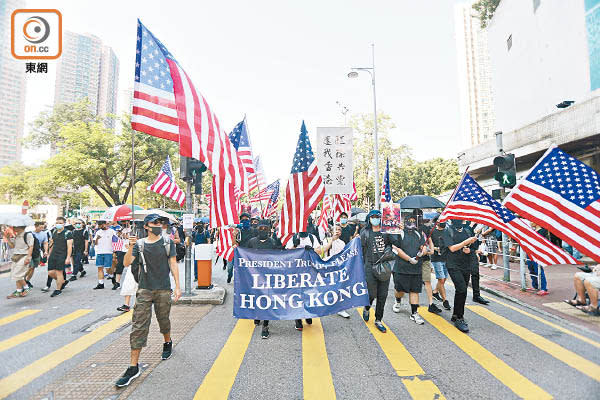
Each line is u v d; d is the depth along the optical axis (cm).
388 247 555
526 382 363
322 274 548
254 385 363
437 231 678
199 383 368
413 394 342
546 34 1593
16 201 3662
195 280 995
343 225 859
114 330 556
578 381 364
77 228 1059
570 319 571
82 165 2569
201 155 582
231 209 668
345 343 486
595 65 1278
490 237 1112
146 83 596
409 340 494
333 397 338
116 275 905
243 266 534
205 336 518
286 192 630
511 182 837
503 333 516
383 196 768
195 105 594
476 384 361
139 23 606
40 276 1123
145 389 356
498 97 2131
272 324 581
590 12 1297
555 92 1537
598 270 604
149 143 2873
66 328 567
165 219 427
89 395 344
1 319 622
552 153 527
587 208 495
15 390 355
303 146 750
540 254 554
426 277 645
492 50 2206
